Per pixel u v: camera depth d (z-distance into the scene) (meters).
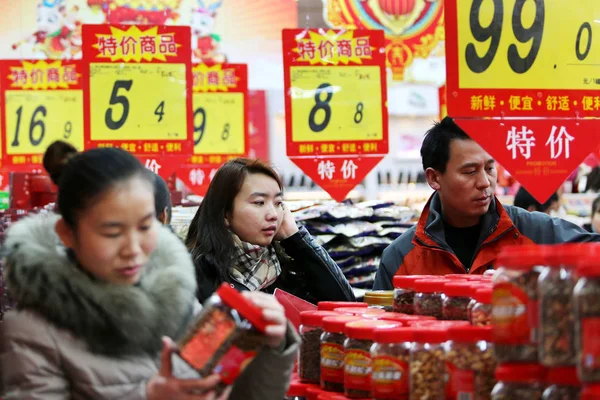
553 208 6.54
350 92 5.34
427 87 8.72
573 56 3.28
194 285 2.11
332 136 5.30
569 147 3.25
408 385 1.97
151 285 2.01
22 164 6.74
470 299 2.23
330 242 5.20
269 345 1.88
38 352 1.87
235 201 3.40
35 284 1.88
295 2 8.05
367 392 2.15
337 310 2.64
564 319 1.56
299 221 5.11
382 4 7.03
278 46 8.16
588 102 3.29
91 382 1.87
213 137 6.84
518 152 3.22
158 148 5.35
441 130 3.48
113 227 1.83
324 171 5.27
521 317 1.66
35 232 1.95
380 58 5.38
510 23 3.23
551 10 3.27
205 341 1.77
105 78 5.34
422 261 3.57
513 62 3.23
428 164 3.54
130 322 1.90
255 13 8.08
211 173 6.80
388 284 3.64
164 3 7.88
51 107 6.80
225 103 6.88
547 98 3.25
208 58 8.05
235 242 3.39
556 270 1.59
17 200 6.14
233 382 1.87
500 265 1.70
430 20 7.05
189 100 5.39
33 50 7.79
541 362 1.59
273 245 3.68
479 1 3.21
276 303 1.88
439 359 1.91
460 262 3.48
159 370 1.79
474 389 1.86
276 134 8.76
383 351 1.99
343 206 5.35
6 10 7.75
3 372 1.87
